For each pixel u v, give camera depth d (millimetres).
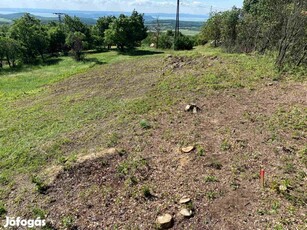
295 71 12172
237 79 12031
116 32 33250
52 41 38219
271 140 6922
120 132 8500
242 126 7809
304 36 12570
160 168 6324
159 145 7340
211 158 6406
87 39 39688
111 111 10781
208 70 14062
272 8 16547
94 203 5512
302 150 6336
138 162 6582
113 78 17000
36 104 13719
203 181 5676
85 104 12328
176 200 5277
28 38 32688
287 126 7586
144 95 11984
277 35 15617
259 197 5059
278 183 5301
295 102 9148
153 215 5023
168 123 8625
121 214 5164
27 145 8750
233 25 23703
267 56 15086
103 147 7609
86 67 23609
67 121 10531
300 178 5453
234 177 5668
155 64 18844
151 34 42844
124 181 6012
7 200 6070
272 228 4359
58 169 6703
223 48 22453
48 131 9750
